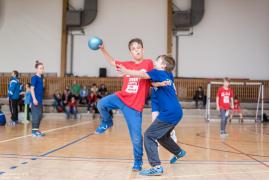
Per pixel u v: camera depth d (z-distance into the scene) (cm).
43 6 1995
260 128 1156
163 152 534
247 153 537
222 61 1972
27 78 1942
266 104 1841
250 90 1928
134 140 386
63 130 939
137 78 390
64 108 1662
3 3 2000
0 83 1939
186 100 1908
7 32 1998
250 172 380
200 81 1928
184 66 1978
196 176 357
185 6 1973
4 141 653
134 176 354
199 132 941
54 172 370
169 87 381
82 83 1930
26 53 1995
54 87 1928
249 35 1966
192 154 519
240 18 1967
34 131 758
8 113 1636
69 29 1997
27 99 1216
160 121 371
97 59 1989
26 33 1998
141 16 1984
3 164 411
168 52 1938
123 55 1986
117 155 498
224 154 523
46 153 505
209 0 1975
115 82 1920
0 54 1997
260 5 1962
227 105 876
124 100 390
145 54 1975
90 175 357
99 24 1992
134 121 387
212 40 1972
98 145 614
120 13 1988
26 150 535
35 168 390
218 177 353
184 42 1981
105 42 1991
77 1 1989
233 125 1317
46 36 1994
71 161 441
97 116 1638
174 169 396
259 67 1962
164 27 1973
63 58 1959
